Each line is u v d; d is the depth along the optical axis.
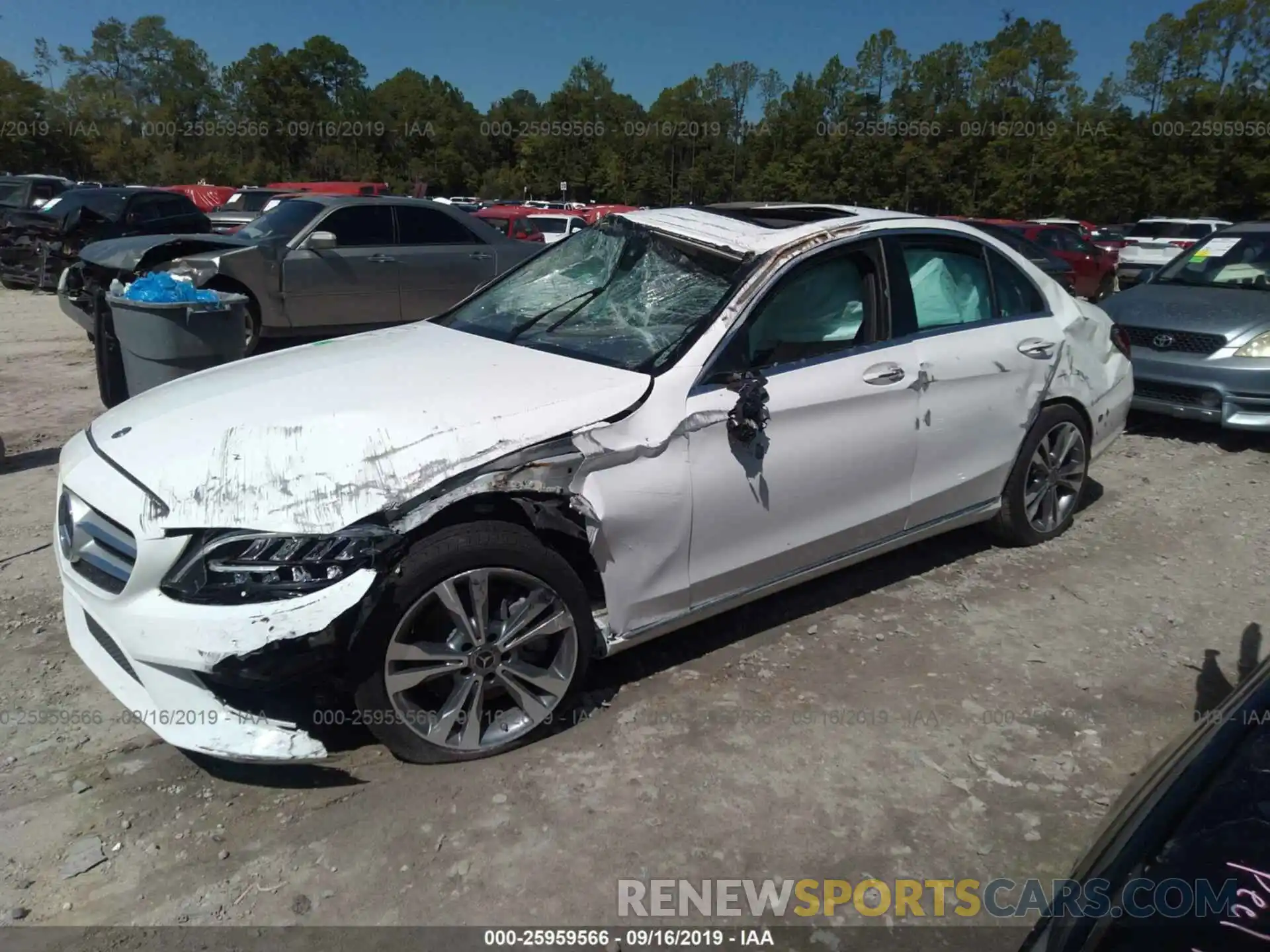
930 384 3.78
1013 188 56.16
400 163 79.12
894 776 2.89
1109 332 4.89
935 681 3.44
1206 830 1.61
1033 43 61.69
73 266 8.55
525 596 2.89
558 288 3.91
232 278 8.52
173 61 86.88
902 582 4.26
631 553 3.03
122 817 2.66
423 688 2.93
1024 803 2.79
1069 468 4.66
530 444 2.78
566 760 2.93
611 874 2.47
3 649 3.53
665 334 3.29
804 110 65.94
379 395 2.98
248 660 2.45
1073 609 4.04
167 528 2.51
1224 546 4.78
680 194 72.94
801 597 4.09
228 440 2.75
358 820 2.65
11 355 9.54
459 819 2.66
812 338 3.51
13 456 5.91
